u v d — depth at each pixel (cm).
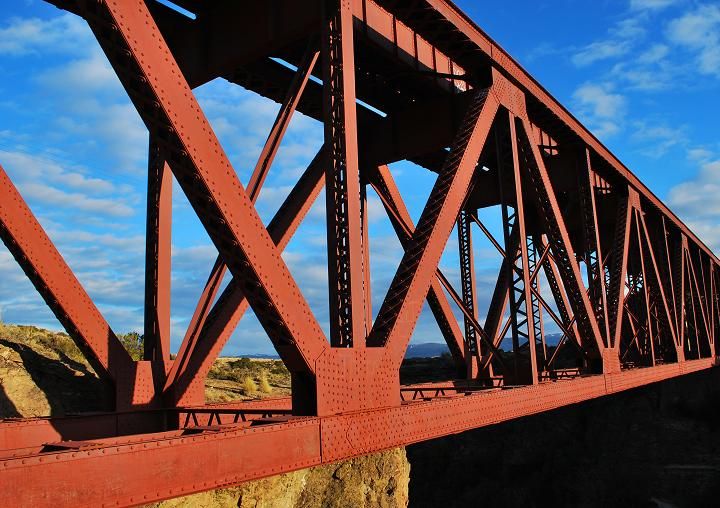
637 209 2189
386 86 1357
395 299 821
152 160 1061
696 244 3162
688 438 3756
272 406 1066
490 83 1165
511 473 3728
